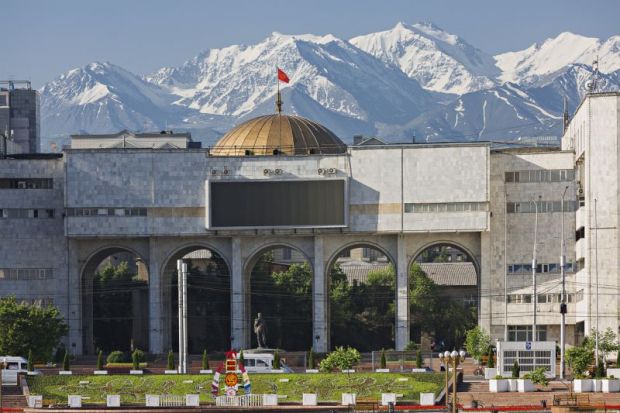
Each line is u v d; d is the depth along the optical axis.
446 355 198.75
